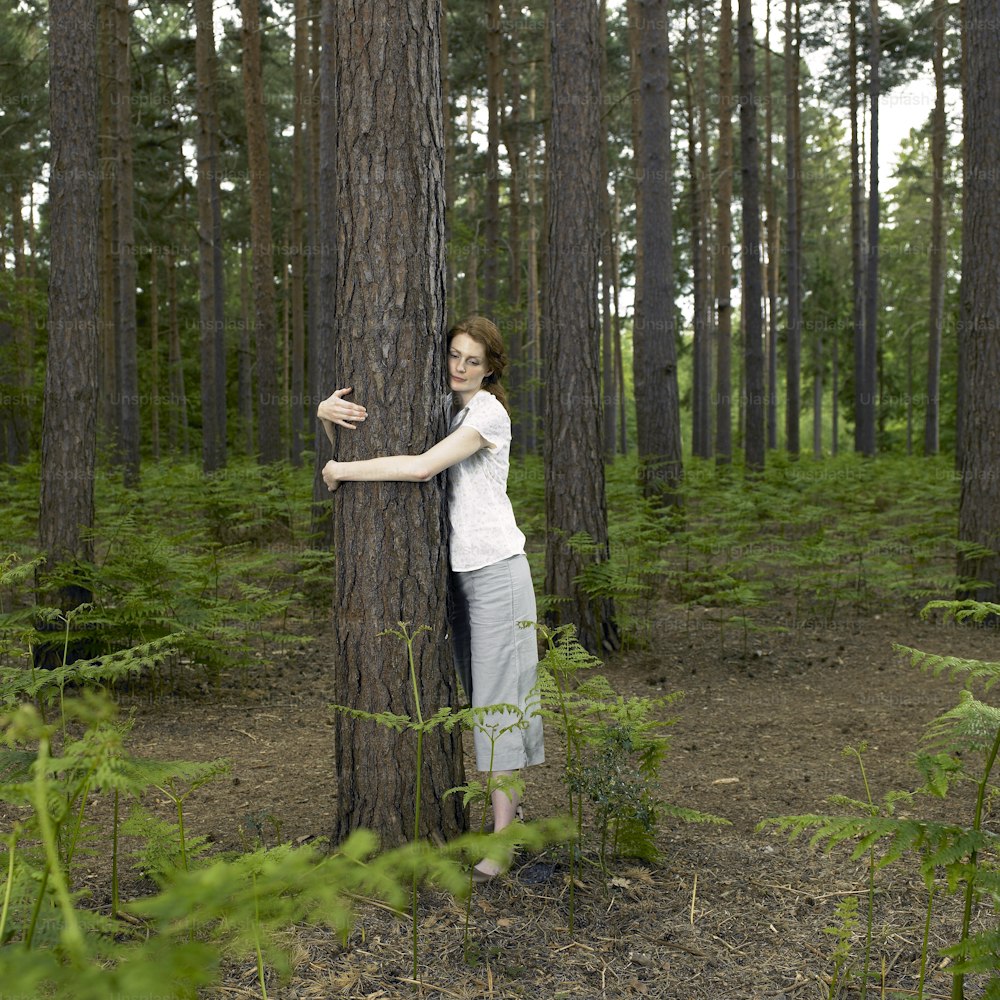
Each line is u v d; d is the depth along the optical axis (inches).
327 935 114.7
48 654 239.9
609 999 104.9
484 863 129.2
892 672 268.2
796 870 138.3
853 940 117.3
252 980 104.8
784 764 194.5
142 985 43.2
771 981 108.7
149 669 258.7
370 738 129.3
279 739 211.9
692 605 327.6
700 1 882.8
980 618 93.1
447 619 133.7
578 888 129.6
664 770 191.0
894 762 193.3
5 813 154.3
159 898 49.1
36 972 44.6
